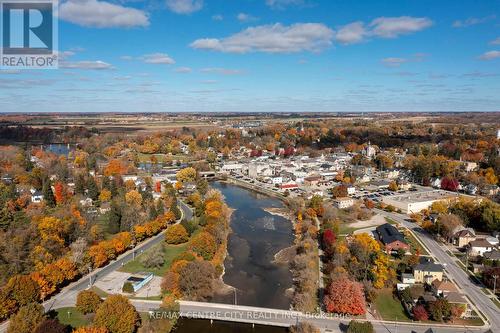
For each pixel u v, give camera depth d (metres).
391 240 182.12
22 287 125.69
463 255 178.12
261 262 179.12
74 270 149.88
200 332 122.06
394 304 135.62
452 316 126.00
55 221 180.88
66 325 114.25
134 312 117.38
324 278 154.12
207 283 142.62
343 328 120.25
